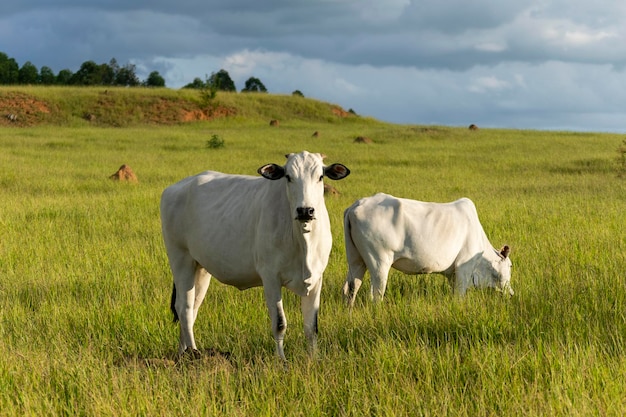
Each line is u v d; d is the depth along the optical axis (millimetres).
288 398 5547
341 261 10836
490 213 15211
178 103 56000
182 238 7605
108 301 8672
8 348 6871
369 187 21688
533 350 6242
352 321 7465
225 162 29797
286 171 6332
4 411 5324
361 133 45438
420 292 9320
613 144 37906
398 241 8719
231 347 7312
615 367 5691
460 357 6266
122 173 23344
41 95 53062
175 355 7320
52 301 8672
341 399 5473
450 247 8938
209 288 9438
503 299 8195
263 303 8602
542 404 5117
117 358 7008
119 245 12406
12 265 10867
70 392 5738
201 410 5230
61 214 15930
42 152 32406
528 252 11031
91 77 84750
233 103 58562
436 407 5160
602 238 11555
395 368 5934
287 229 6488
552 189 21188
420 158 32031
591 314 7277
